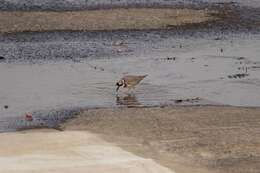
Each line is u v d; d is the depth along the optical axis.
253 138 40.25
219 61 65.38
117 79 57.03
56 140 38.22
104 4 93.88
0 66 61.84
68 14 86.56
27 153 35.56
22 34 77.94
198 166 35.31
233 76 59.00
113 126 42.88
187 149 37.94
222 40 77.38
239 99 51.75
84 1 95.31
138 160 34.94
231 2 100.69
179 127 42.47
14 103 49.47
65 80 56.69
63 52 68.75
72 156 35.22
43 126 43.38
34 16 84.94
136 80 53.22
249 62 65.19
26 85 54.88
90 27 81.94
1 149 36.16
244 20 89.81
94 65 62.72
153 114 45.81
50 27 81.25
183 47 72.69
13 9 88.00
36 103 49.59
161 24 84.75
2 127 43.06
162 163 35.34
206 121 44.00
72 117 45.81
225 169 34.97
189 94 52.69
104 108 47.97
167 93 52.78
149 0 97.94
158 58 66.38
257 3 101.12
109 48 71.19
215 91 53.88
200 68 61.97
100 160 34.62
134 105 49.00
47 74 58.88
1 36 76.62
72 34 78.50
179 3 97.31
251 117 45.44
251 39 78.50
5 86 54.47
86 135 39.53
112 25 83.06
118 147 37.56
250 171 34.78
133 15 87.69
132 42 74.81
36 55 67.19
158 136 40.38
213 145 38.69
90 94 52.28
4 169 32.78
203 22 87.19
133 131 41.56
